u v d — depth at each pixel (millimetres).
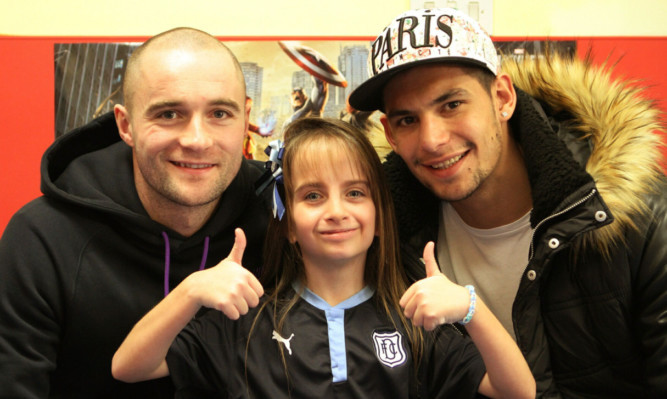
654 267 959
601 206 936
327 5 1555
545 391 1013
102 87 1482
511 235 1088
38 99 1473
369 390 903
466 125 964
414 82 962
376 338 947
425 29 977
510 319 1110
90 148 1181
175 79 924
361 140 1024
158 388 1002
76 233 1007
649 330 967
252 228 1129
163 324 821
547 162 987
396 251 1070
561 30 1591
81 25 1525
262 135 1494
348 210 962
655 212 976
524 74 1145
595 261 986
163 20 1536
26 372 928
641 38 1560
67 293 973
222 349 925
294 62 1502
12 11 1516
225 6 1542
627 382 1016
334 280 983
